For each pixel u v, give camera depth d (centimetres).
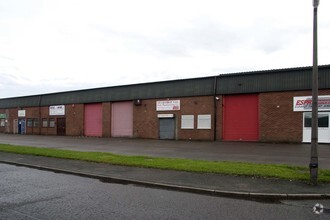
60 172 1291
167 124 3294
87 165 1406
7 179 1129
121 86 3697
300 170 1189
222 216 678
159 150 2114
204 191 915
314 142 973
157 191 938
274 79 2680
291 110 2589
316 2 976
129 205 763
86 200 811
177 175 1139
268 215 690
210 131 3000
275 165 1295
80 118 4150
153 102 3406
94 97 3981
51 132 4556
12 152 1941
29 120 4934
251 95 2819
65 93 4362
